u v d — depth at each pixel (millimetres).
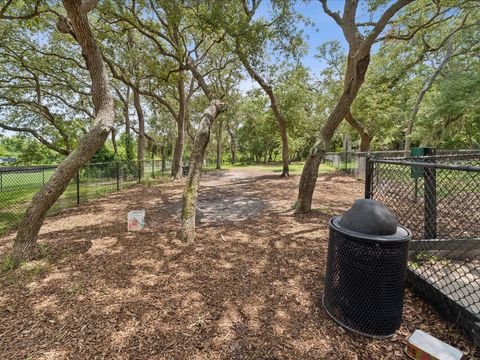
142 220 4762
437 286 2375
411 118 15766
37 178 9594
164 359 1790
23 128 13906
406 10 9773
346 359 1783
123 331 2080
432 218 3432
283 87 14328
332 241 2217
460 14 12078
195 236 4410
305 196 5840
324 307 2342
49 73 13352
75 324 2176
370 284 1972
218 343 1943
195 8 7883
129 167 12711
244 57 9289
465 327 1967
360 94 14906
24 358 1814
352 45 5395
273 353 1842
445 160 4883
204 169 25547
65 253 3688
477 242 3123
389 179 4035
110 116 4062
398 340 1963
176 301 2486
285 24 8625
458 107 11602
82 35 3725
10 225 5555
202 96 23453
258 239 4227
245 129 37250
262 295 2580
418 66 16547
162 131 29172
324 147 5770
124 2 8711
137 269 3176
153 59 10508
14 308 2410
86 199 8195
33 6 7070
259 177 15320
